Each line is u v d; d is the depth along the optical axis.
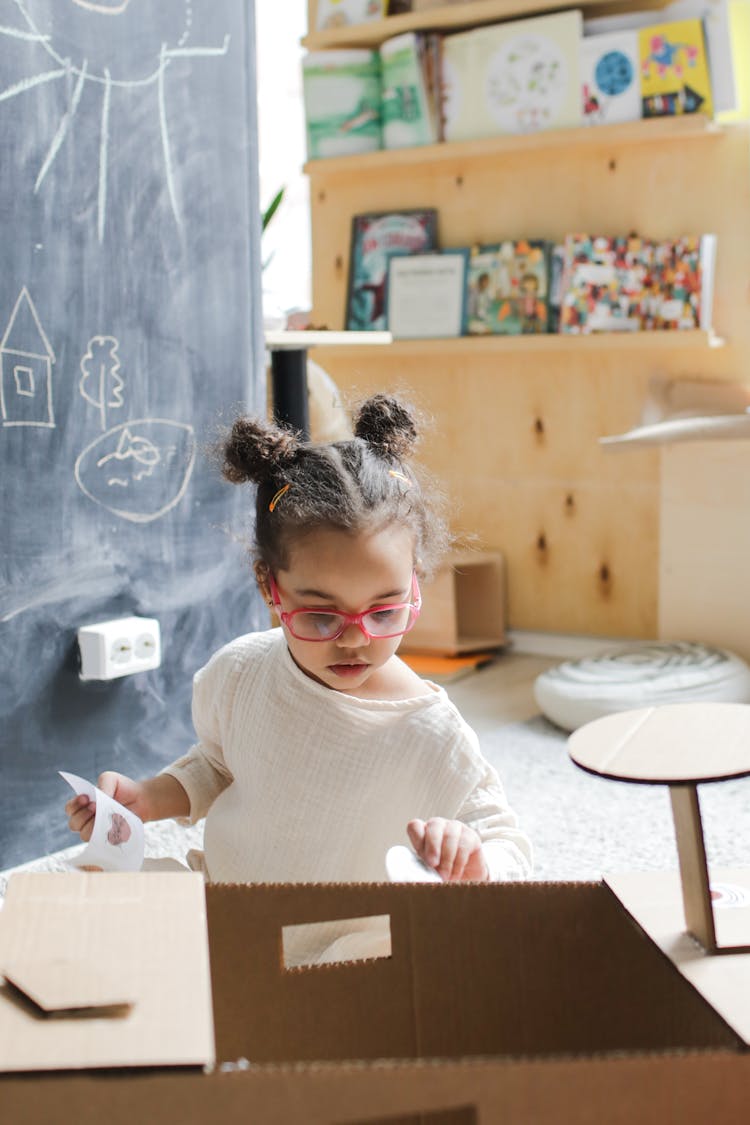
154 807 1.22
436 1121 0.58
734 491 2.72
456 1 2.90
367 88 3.05
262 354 2.07
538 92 2.80
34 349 1.71
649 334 2.71
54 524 1.75
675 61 2.63
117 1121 0.50
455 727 1.12
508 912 0.75
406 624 1.10
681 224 2.78
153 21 1.83
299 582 1.06
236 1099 0.51
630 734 0.73
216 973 0.74
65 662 1.78
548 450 3.02
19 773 1.73
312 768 1.13
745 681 2.50
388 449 1.16
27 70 1.67
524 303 2.90
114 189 1.80
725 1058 0.53
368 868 1.12
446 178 3.05
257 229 2.05
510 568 3.11
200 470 1.96
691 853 0.66
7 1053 0.52
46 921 0.64
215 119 1.95
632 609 2.96
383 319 3.11
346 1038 0.75
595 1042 0.74
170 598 1.93
